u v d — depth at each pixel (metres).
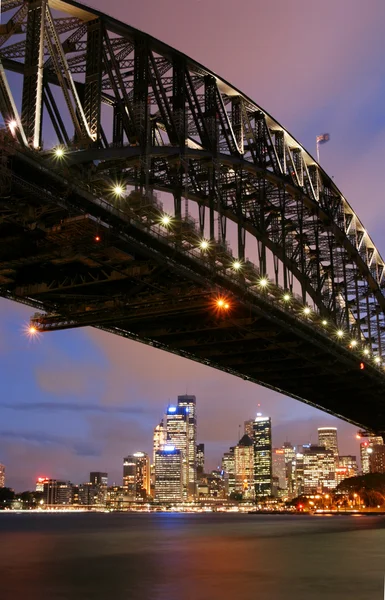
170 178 56.34
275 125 78.50
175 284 60.00
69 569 41.47
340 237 96.75
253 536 84.88
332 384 105.12
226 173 67.94
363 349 92.19
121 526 141.25
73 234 46.56
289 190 80.00
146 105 52.62
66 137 47.34
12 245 48.97
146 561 47.22
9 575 38.25
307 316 75.25
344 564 44.06
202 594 30.36
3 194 41.44
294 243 89.69
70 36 51.44
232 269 61.75
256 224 73.62
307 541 71.12
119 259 51.09
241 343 80.81
